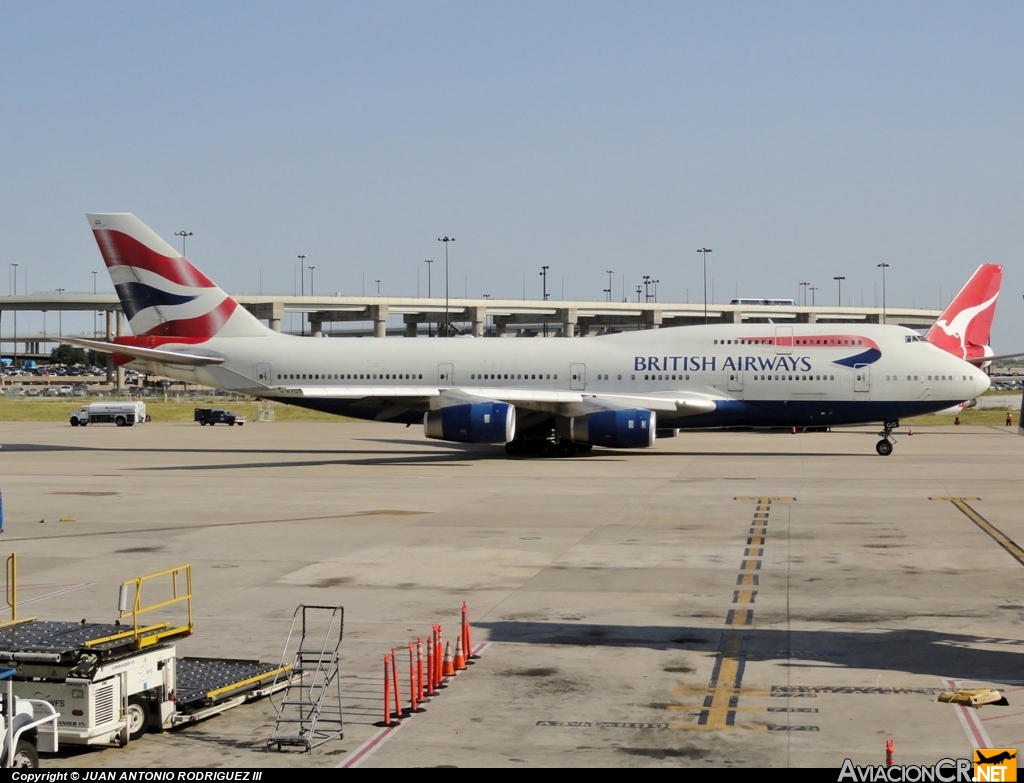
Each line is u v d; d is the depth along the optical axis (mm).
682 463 53219
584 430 54000
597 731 14211
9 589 23406
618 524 32344
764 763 12969
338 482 45000
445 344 59000
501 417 52750
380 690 16250
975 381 55000
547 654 18062
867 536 29922
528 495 39656
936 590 22859
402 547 28641
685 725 14398
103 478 47312
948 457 56812
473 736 14102
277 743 13891
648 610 21156
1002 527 31484
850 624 19906
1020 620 20156
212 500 39031
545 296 180500
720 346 56781
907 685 16078
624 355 57344
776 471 48688
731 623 20062
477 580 24203
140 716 14430
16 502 38688
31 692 13891
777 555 27094
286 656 18078
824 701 15344
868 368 55344
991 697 15211
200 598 22562
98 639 14391
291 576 24828
